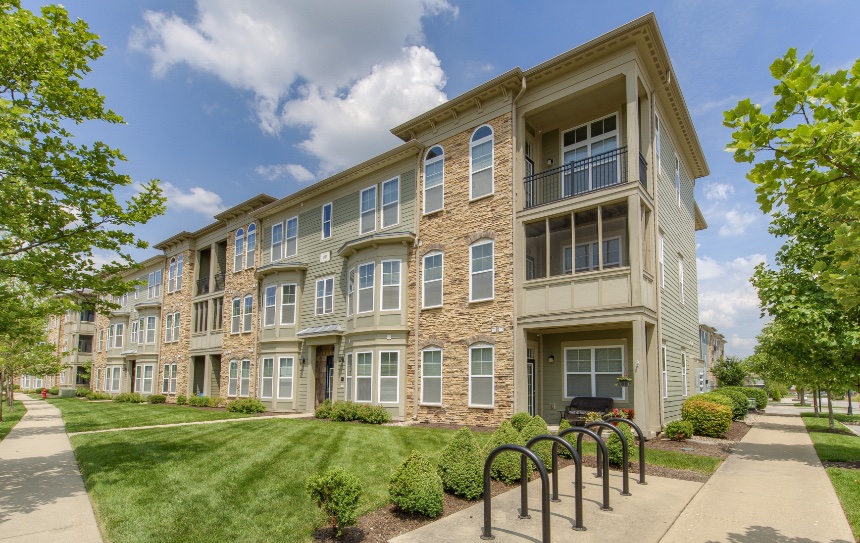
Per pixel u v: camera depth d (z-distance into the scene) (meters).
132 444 11.81
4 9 7.86
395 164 19.03
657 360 14.10
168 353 32.03
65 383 48.81
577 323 13.62
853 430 19.17
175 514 6.40
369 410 16.55
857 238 4.30
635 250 13.07
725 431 14.10
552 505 6.94
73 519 6.50
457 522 6.18
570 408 14.41
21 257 8.88
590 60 14.57
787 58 3.96
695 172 23.08
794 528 6.11
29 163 7.99
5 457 10.98
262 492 7.38
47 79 8.12
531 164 17.06
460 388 15.65
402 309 17.52
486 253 15.73
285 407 21.84
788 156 4.09
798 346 11.74
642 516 6.46
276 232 24.61
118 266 9.87
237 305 26.09
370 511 6.57
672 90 16.19
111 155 8.87
